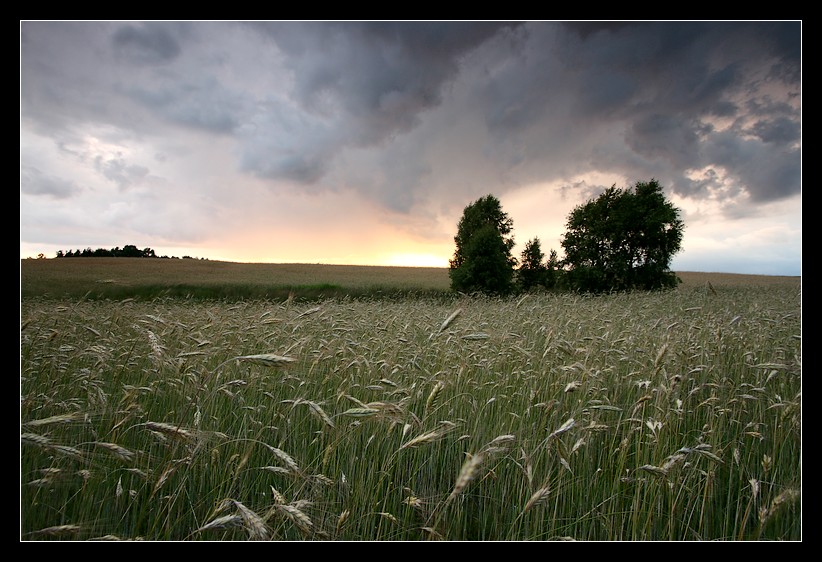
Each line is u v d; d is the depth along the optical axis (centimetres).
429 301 2225
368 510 329
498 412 443
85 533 289
